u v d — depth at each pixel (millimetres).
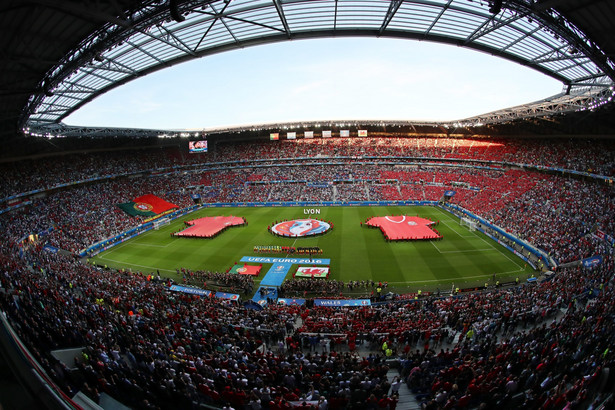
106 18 18031
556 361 14000
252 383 13812
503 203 61094
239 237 55531
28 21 19750
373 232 55500
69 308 20641
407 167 90750
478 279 37062
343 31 26828
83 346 15898
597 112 52969
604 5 18016
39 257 39656
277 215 70062
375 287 36000
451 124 86812
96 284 29062
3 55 22375
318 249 46812
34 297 21328
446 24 25219
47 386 10250
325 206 77938
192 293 33969
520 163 72500
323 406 11250
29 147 64875
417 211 70125
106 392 11992
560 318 21750
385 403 11508
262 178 91812
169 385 12508
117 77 37469
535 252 42312
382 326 21562
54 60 25875
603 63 22969
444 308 25703
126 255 49125
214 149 103750
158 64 34656
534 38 26047
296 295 34594
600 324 16391
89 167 76375
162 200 79375
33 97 34156
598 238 39969
